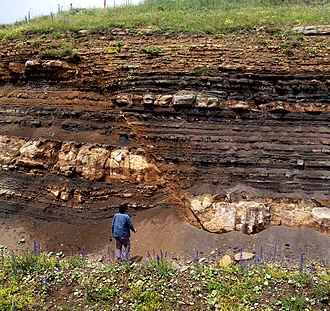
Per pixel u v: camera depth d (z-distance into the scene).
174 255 6.51
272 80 8.12
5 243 7.32
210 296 5.29
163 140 7.92
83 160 7.89
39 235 7.39
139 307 5.14
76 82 8.98
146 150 7.86
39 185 7.94
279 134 7.71
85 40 9.89
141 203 7.46
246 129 7.86
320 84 7.90
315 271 5.86
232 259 6.28
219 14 12.24
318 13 11.16
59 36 10.18
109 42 9.55
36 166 8.08
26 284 5.81
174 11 13.59
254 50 8.70
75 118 8.56
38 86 9.38
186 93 8.14
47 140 8.33
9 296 5.49
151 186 7.53
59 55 9.12
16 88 9.62
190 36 9.67
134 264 6.24
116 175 7.72
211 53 8.70
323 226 6.70
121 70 8.70
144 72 8.52
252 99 8.08
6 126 8.97
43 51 9.33
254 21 10.46
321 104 7.84
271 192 7.21
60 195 7.73
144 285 5.61
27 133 8.67
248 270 5.82
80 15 14.16
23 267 6.27
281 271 5.79
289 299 5.10
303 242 6.50
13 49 9.88
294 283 5.46
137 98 8.27
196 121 8.03
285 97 7.97
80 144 8.10
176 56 8.72
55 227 7.48
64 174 7.85
